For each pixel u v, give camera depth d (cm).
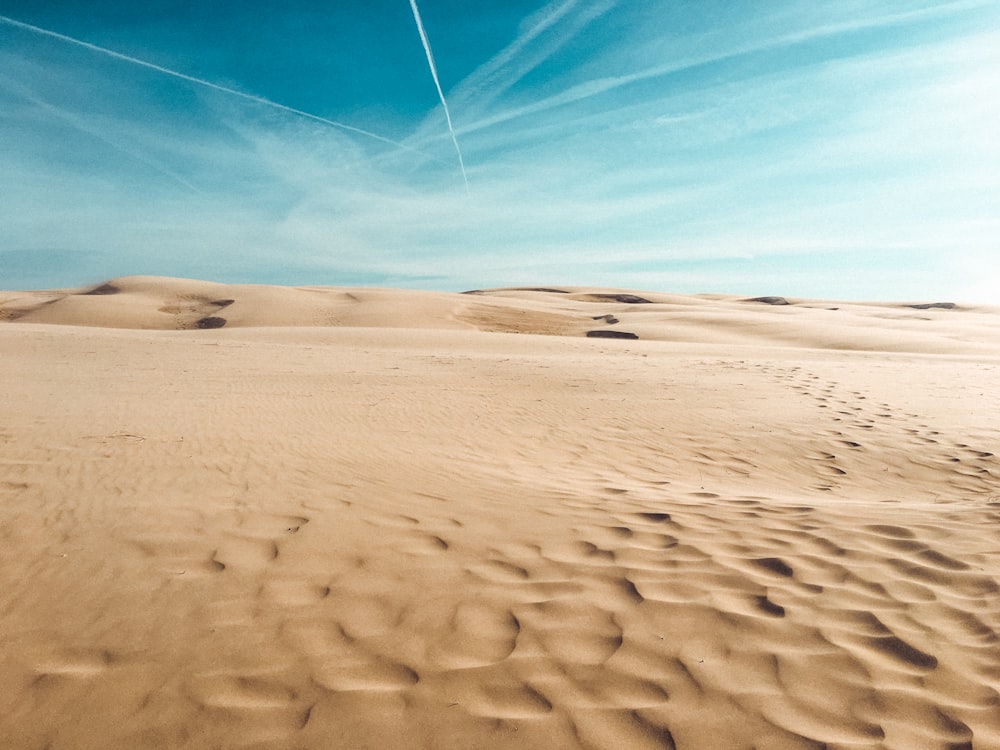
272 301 4978
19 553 376
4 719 236
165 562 372
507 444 849
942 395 1262
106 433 724
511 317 5119
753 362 1981
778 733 241
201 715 241
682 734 239
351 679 267
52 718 237
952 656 296
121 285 5931
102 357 1681
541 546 424
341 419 941
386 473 616
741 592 361
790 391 1320
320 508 484
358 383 1359
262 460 635
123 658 276
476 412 1066
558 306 6359
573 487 611
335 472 604
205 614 315
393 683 265
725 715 250
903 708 257
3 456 599
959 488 708
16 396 970
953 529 473
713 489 650
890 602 352
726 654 294
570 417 1054
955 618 333
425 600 339
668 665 284
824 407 1138
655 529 470
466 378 1491
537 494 567
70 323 4406
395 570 375
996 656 296
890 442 888
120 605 320
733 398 1241
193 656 279
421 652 289
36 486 511
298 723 238
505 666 280
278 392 1181
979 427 967
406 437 839
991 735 241
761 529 476
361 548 406
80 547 388
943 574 388
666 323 4341
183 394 1095
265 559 382
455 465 687
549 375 1568
